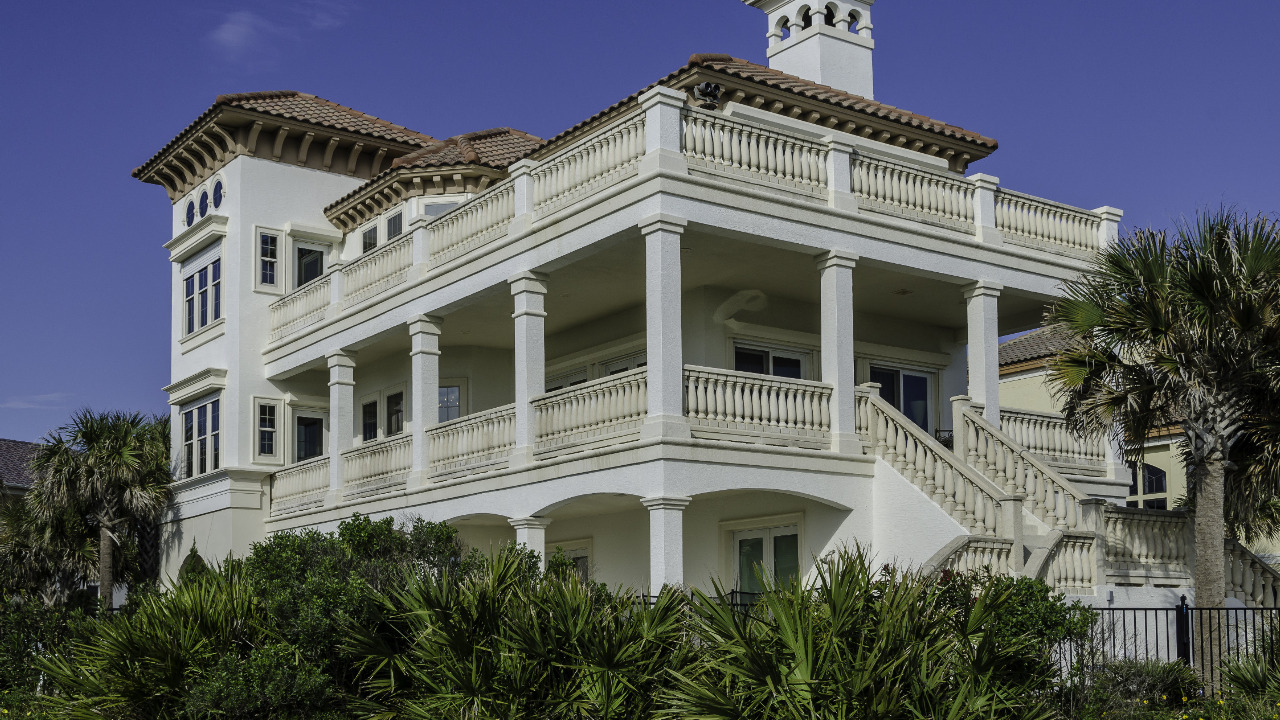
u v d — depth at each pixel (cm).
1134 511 1844
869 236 1981
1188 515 1919
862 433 1953
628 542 2269
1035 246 2219
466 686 1230
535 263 2009
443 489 2183
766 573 1223
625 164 1861
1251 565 1875
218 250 2967
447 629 1274
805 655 1088
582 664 1229
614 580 2291
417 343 2291
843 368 1925
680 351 1769
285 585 1489
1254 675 1399
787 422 1878
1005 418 2120
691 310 2233
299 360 2722
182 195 3184
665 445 1722
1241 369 1609
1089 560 1755
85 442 2986
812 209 1919
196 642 1424
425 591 1326
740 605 1377
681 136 1823
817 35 2656
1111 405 1681
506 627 1272
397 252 2430
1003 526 1700
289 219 2964
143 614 1462
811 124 2334
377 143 3042
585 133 2430
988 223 2150
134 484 2966
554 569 1501
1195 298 1580
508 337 2641
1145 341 1628
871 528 1905
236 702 1324
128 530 3098
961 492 1786
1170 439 3206
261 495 2830
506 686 1220
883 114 2386
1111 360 1689
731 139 1873
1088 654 1413
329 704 1383
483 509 2081
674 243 1770
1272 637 1497
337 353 2564
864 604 1130
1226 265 1584
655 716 1159
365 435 2912
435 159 2731
